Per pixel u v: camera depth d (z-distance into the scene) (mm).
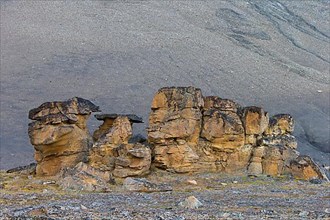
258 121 50500
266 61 144500
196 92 50062
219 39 157000
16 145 80125
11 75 119625
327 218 26141
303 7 186750
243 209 29688
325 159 80250
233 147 50031
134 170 45062
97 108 49406
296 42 162875
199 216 26500
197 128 49844
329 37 170375
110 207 30141
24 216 25203
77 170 41938
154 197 35906
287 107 112062
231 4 182250
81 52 137500
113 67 129375
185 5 179500
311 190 41562
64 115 45812
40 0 169375
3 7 161750
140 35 153250
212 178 46688
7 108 100250
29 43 139625
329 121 103438
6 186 40312
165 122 48469
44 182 41719
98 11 168625
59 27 153500
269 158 50312
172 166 47688
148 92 115875
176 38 153125
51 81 118312
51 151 45625
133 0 180250
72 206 29750
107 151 46500
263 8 182250
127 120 48125
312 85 130625
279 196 37562
